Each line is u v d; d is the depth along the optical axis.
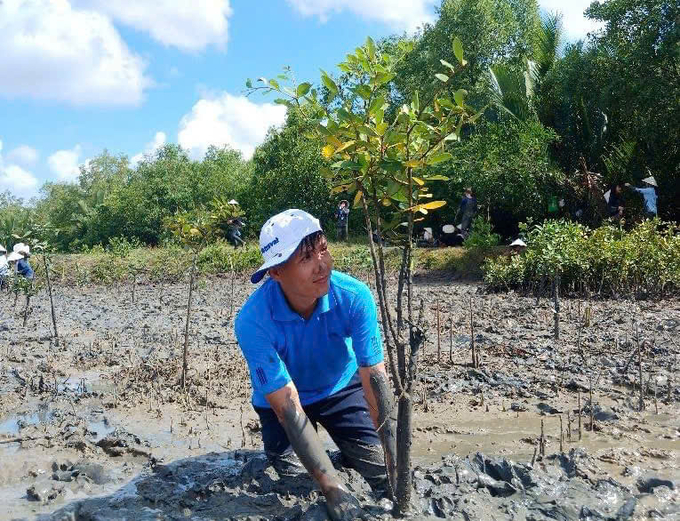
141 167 49.28
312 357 3.47
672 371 6.76
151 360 7.94
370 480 3.72
